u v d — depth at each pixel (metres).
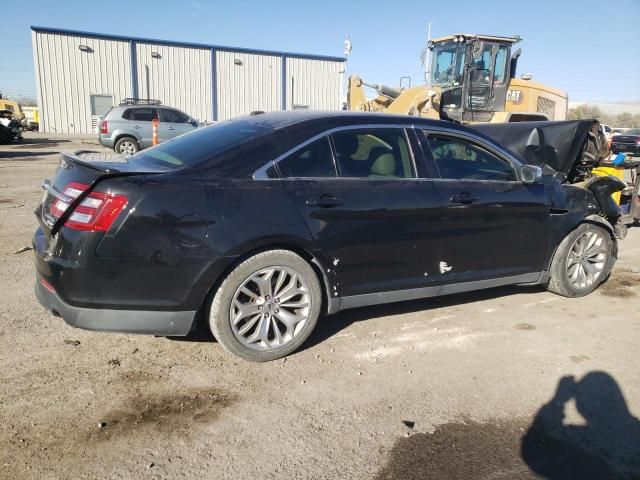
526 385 3.46
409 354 3.82
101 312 3.13
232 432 2.84
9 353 3.54
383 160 3.94
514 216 4.45
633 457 2.78
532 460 2.72
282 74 34.25
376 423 2.98
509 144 6.63
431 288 4.16
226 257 3.27
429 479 2.55
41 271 3.24
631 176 7.43
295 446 2.75
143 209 3.08
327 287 3.71
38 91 28.86
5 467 2.47
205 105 32.59
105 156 3.80
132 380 3.29
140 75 30.73
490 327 4.36
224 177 3.36
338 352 3.81
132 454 2.63
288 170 3.56
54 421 2.84
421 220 3.96
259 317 3.53
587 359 3.85
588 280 5.12
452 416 3.08
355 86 14.11
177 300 3.23
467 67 12.31
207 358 3.62
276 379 3.39
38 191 9.65
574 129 6.21
